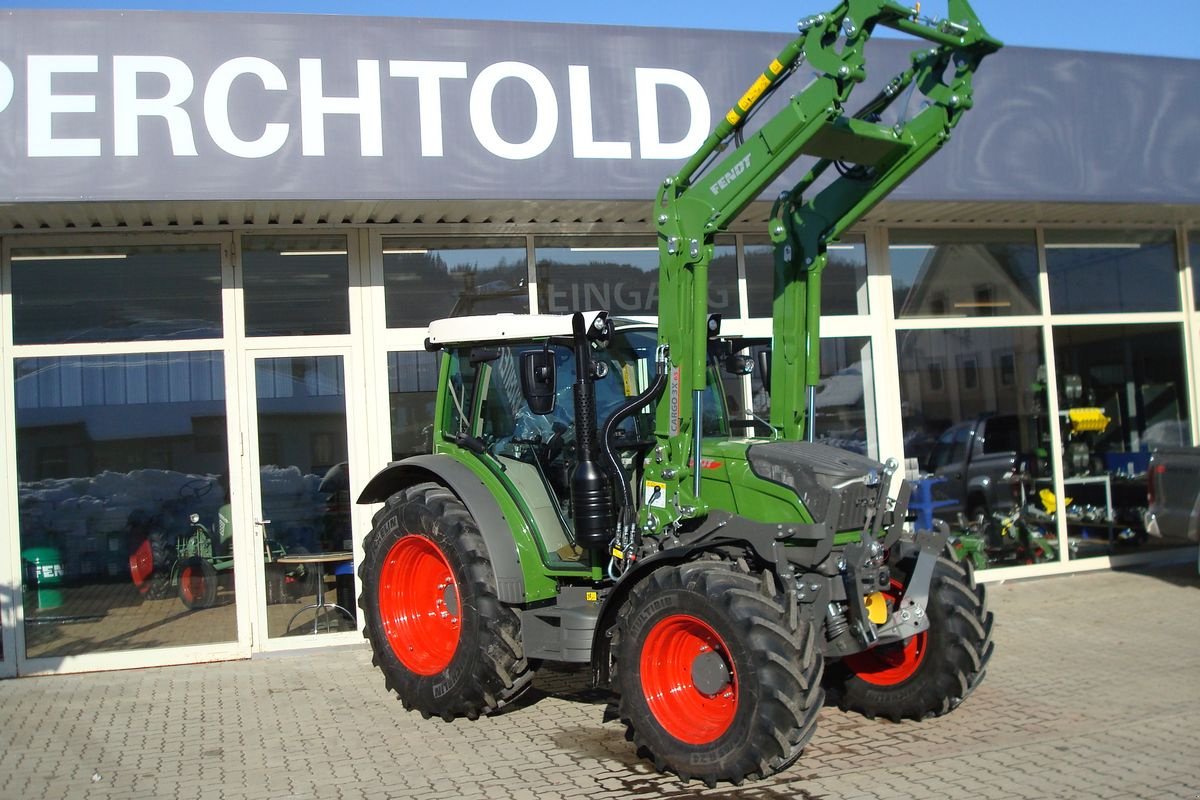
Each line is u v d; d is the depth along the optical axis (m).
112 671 7.39
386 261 8.02
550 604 5.93
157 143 6.65
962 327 9.55
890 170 5.48
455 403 6.52
